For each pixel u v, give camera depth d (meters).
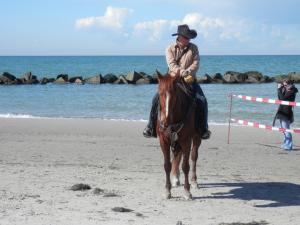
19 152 15.98
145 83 61.91
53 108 33.38
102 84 61.16
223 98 39.91
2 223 7.99
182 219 8.59
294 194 10.95
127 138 19.39
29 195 10.07
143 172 12.97
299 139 20.31
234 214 9.09
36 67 118.50
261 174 13.34
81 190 10.68
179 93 9.50
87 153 15.98
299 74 65.25
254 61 156.62
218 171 13.59
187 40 10.32
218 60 170.62
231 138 19.89
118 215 8.69
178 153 10.66
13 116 27.86
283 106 17.52
